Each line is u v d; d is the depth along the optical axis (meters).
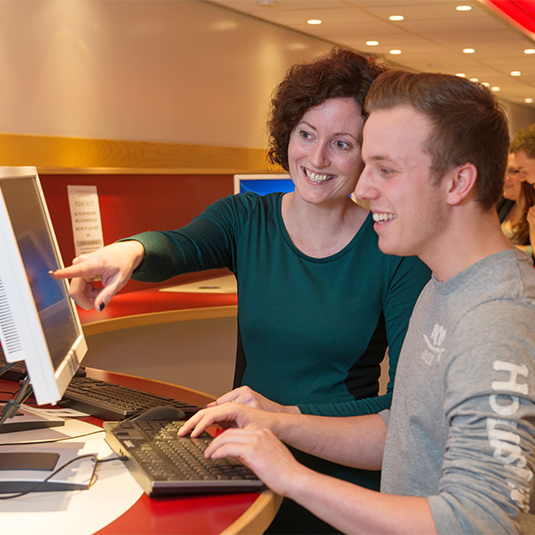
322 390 1.52
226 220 1.66
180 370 3.12
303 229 1.60
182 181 3.61
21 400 1.19
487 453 0.83
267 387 1.58
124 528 0.92
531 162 2.95
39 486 1.04
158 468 1.06
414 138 0.96
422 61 7.10
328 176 1.49
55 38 3.04
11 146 2.82
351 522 0.90
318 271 1.56
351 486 0.93
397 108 0.98
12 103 2.85
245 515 0.96
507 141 1.00
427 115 0.96
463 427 0.86
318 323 1.52
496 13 4.81
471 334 0.89
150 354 2.98
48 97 3.03
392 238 1.02
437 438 0.97
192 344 3.16
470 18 4.94
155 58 3.68
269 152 1.73
